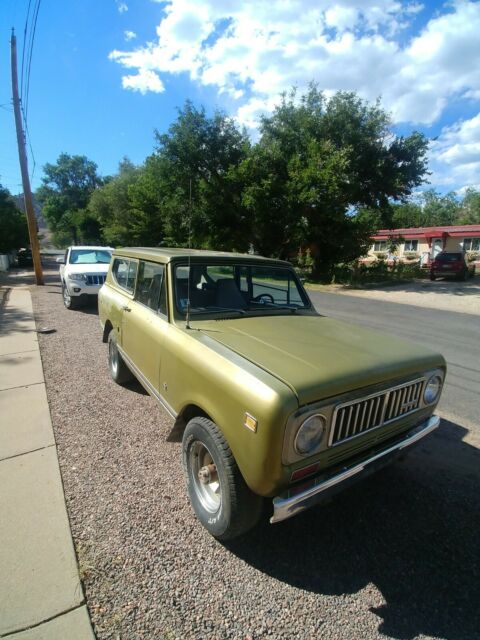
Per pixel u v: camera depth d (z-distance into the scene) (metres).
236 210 21.39
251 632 1.83
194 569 2.17
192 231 22.42
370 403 2.23
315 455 2.02
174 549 2.31
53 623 1.81
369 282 21.44
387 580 2.16
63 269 10.64
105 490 2.82
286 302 3.74
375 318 10.52
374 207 23.12
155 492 2.82
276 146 20.00
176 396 2.71
